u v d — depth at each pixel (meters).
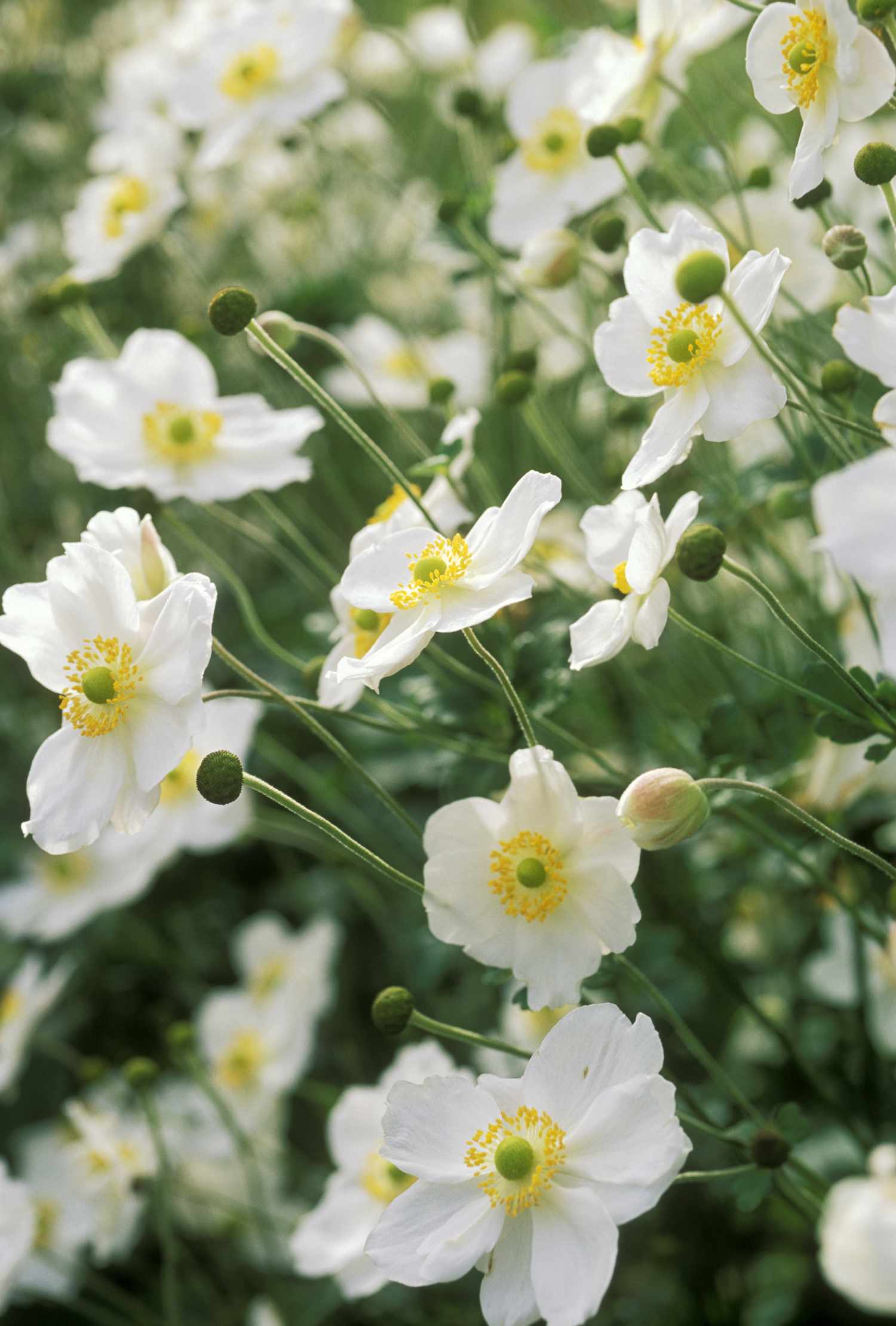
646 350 0.73
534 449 1.01
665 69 0.84
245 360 1.22
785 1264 0.92
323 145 1.23
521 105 0.92
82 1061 1.02
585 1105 0.69
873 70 0.70
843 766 0.80
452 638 0.92
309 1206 0.98
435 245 0.96
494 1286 0.69
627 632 0.71
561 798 0.71
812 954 0.93
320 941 1.02
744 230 0.84
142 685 0.71
